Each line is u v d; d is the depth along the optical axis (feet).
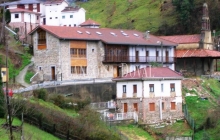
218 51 442.09
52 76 327.26
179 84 299.17
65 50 326.24
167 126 286.46
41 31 332.19
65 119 220.02
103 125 242.58
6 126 197.77
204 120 291.79
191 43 424.46
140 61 367.25
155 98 289.33
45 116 217.36
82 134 217.97
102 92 303.48
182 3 551.59
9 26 427.33
